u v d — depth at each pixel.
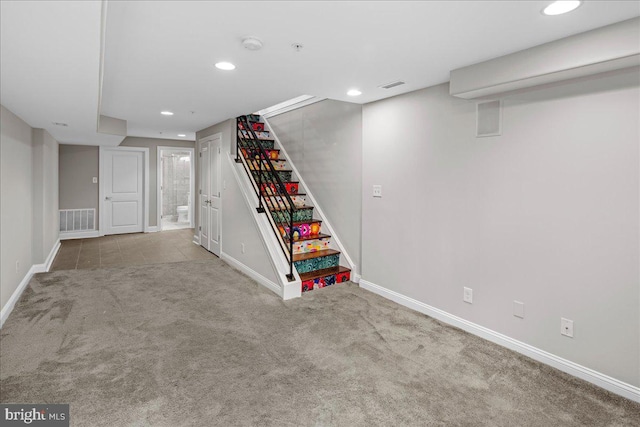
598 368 2.19
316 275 4.05
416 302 3.39
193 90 3.37
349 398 2.05
